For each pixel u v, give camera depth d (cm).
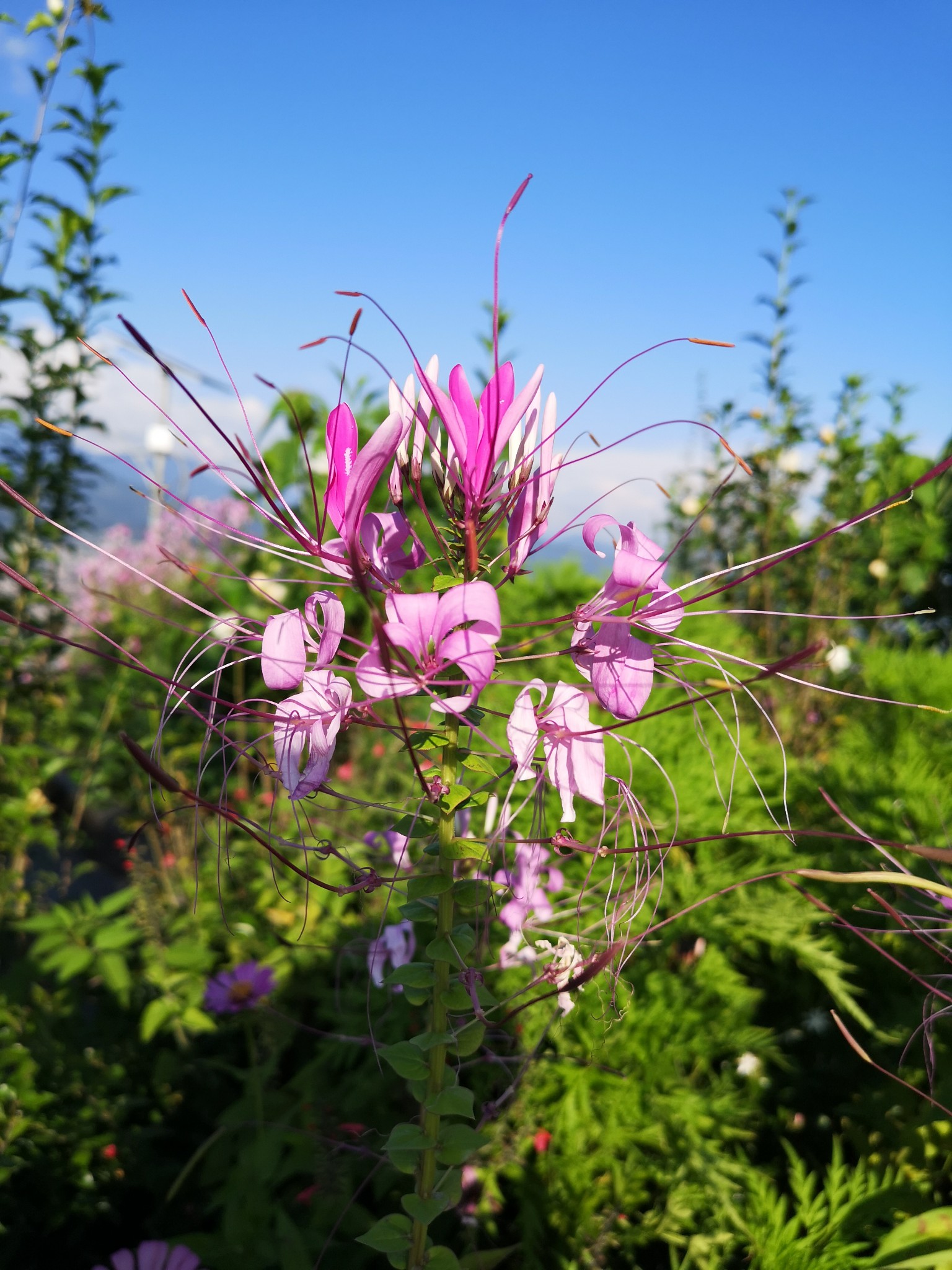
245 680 102
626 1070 49
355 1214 47
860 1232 43
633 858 32
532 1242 46
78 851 102
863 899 58
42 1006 62
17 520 80
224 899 68
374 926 56
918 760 69
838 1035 58
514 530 26
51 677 88
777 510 123
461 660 23
